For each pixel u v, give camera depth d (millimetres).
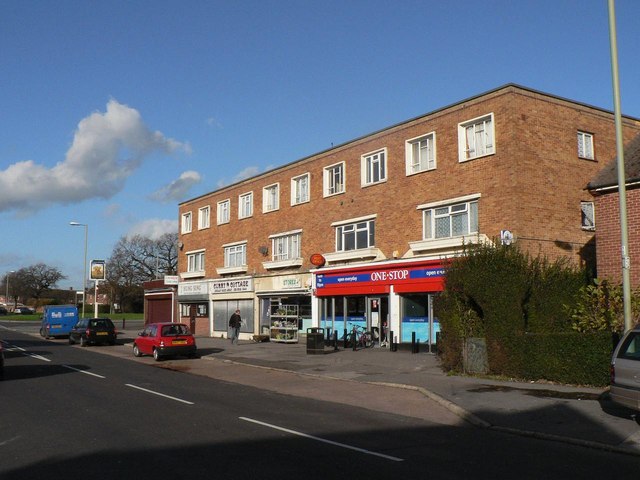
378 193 26141
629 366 9695
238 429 10000
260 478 7016
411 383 15484
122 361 24188
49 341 39250
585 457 8297
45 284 114000
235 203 37438
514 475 7262
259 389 15891
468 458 8164
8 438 9219
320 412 12000
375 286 25500
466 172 22234
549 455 8406
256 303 34250
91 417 11078
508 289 16188
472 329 17312
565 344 14562
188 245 42844
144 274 85625
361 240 27016
